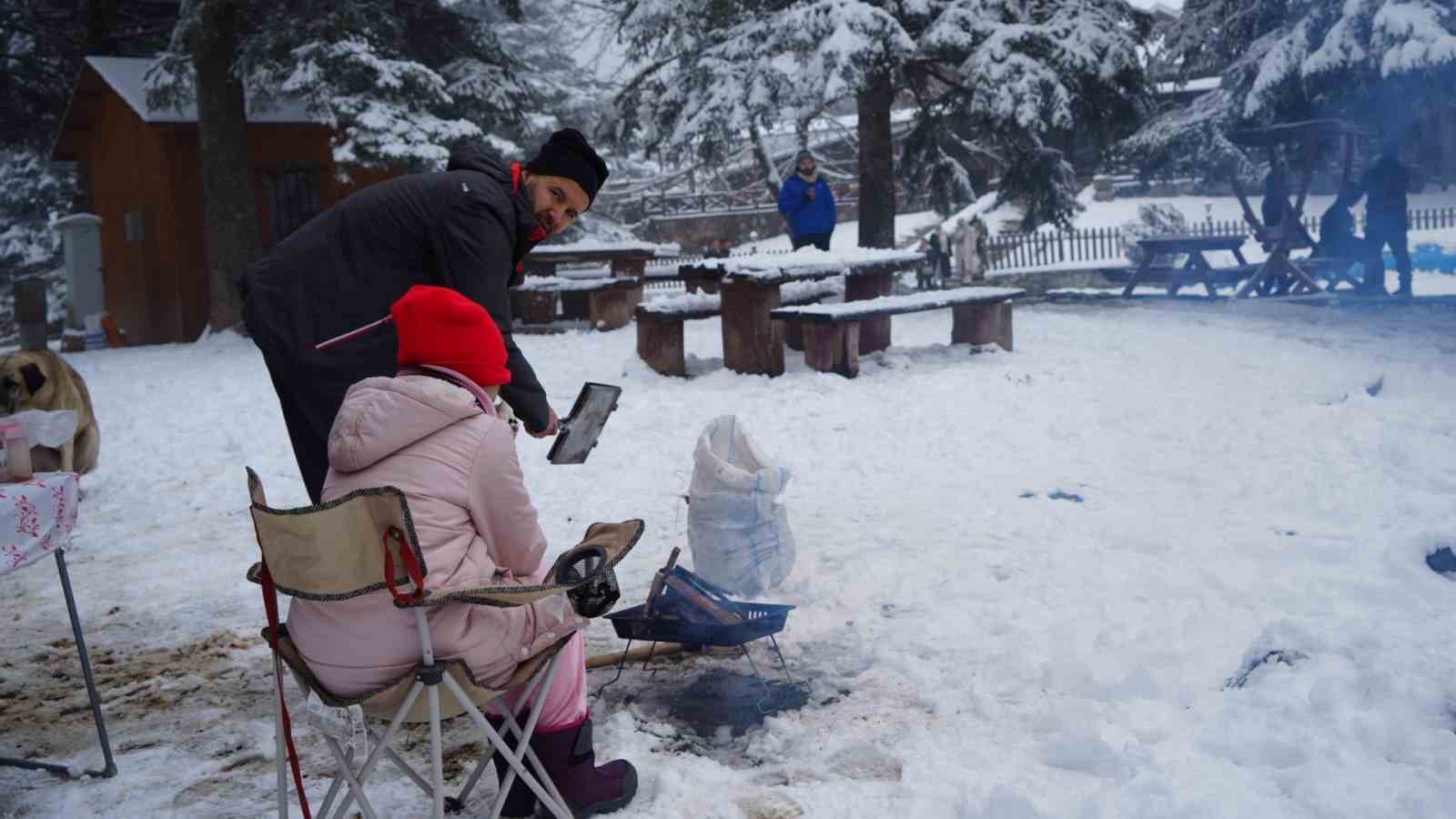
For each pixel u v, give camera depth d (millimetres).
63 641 4773
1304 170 17844
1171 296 18625
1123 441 7488
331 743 2506
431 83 20844
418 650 2439
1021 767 3131
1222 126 24906
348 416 2568
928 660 4000
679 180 48688
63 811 3213
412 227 3393
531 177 3576
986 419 8492
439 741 2422
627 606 4805
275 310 3396
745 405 9398
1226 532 5145
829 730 3514
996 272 33531
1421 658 3246
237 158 20250
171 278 22453
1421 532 4512
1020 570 4883
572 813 2971
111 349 22766
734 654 4195
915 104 23391
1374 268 17422
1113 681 3582
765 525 4582
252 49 19625
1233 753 3037
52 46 27844
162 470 8508
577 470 7500
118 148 24266
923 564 5047
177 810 3197
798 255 11375
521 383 3355
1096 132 21047
